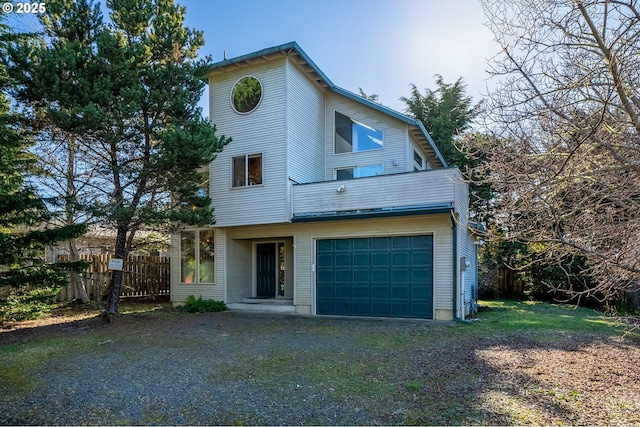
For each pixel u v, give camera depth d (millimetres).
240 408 4270
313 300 12383
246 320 10875
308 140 13797
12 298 9852
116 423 3918
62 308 13016
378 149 14195
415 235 11305
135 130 10484
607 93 4301
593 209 4895
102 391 4840
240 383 5113
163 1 11172
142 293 16344
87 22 10234
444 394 4676
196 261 14203
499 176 4965
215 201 13398
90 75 9680
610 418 3926
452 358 6367
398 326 9680
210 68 11805
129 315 11453
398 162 13812
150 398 4594
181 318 11242
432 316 10914
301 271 12641
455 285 10680
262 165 12742
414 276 11250
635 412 4062
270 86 12773
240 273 14305
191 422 3932
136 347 7320
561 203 4969
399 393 4715
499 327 9406
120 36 9891
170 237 14953
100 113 9094
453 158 21484
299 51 12367
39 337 8375
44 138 10758
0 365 6086
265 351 6910
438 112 24172
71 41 10211
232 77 13469
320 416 4043
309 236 12602
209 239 14062
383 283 11617
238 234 13656
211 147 10539
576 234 4859
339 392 4758
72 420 3994
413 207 10938
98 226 11977
